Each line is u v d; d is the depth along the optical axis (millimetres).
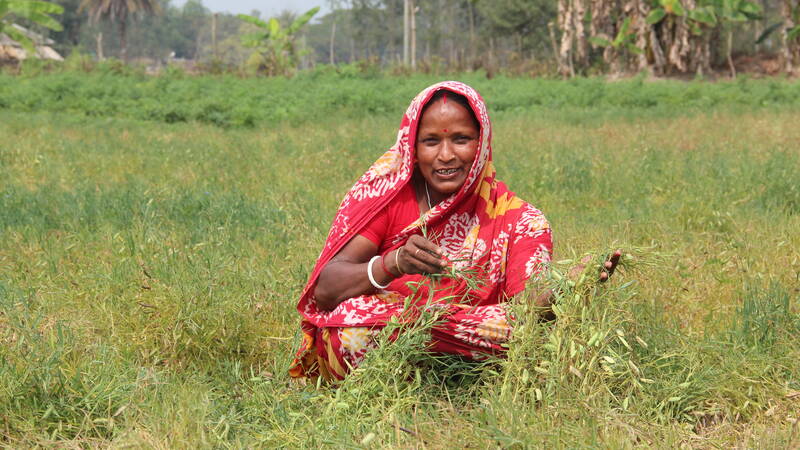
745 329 3043
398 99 18062
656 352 2730
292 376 2957
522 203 2830
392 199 2742
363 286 2629
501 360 2578
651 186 6836
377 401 2453
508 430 2162
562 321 2482
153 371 2779
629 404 2461
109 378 2656
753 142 9719
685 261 4297
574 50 40344
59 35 80938
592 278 2555
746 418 2602
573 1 31922
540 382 2479
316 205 5898
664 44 30453
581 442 2129
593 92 19359
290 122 13875
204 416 2293
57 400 2496
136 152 9289
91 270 3904
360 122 13852
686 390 2594
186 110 14797
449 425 2324
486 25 60906
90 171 7902
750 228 4945
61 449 2322
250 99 17312
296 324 3426
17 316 3111
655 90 19688
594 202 6508
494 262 2762
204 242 4105
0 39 42469
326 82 25562
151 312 3189
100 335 3209
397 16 85812
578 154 8477
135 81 26062
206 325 3121
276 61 33438
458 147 2600
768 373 2764
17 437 2395
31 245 4520
